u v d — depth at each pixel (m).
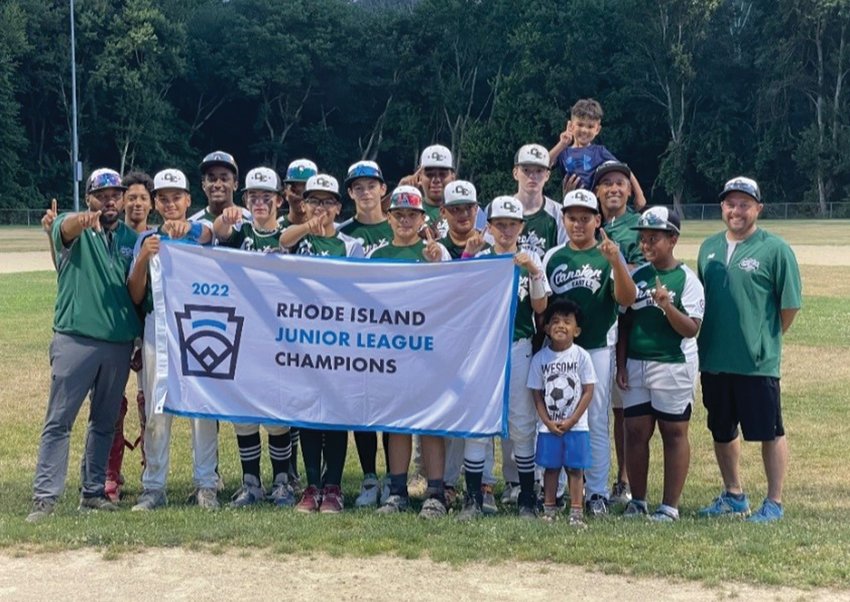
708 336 7.50
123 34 69.75
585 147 9.25
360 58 76.00
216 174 8.24
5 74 66.12
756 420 7.33
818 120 68.75
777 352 7.41
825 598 5.55
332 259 7.54
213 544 6.49
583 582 5.80
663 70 70.00
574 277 7.46
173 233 7.61
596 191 8.27
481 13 73.19
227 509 7.44
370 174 8.18
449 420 7.38
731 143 72.06
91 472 7.45
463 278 7.41
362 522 7.00
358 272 7.52
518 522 6.98
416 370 7.46
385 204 9.20
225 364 7.61
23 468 8.89
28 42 68.44
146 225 8.05
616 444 8.44
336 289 7.53
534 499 7.54
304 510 7.39
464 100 75.75
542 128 69.56
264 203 7.84
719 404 7.55
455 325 7.43
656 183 72.00
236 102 78.81
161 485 7.64
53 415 7.26
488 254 7.65
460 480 8.58
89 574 5.97
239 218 7.59
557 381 7.19
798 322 18.09
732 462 7.61
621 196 8.14
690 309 7.22
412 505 7.80
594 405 7.47
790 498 8.10
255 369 7.61
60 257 7.28
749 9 73.50
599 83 73.19
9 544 6.48
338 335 7.53
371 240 8.25
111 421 7.45
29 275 27.45
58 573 6.00
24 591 5.71
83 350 7.22
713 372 7.45
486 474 7.91
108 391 7.37
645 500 7.58
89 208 7.66
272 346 7.61
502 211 7.45
